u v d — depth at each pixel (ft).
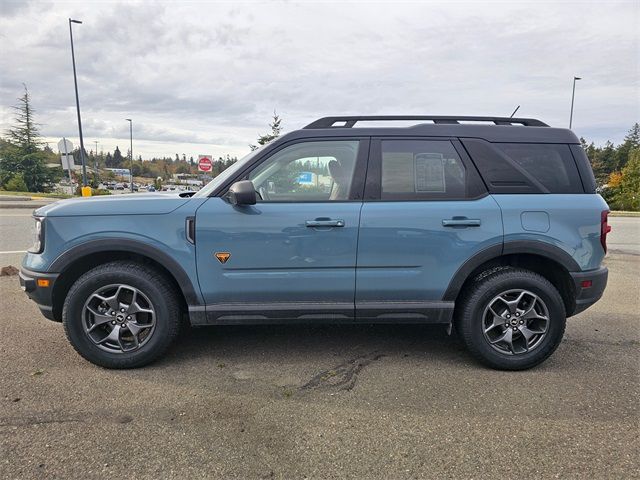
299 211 11.04
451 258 11.19
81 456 7.82
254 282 11.11
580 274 11.35
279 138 11.68
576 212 11.30
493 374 11.24
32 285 11.00
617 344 13.33
